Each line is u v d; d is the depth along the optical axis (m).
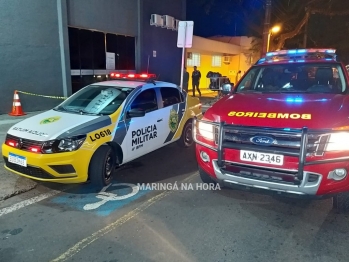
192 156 6.02
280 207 3.85
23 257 2.82
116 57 12.41
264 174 3.28
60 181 3.96
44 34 9.47
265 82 4.83
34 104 9.66
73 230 3.29
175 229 3.32
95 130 4.21
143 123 5.02
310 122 3.11
